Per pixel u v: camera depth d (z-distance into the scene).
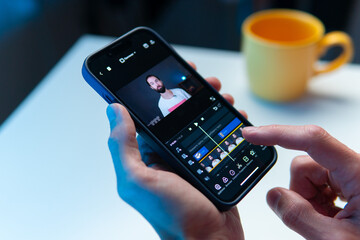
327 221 0.41
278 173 0.57
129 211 0.53
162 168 0.49
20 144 0.61
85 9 1.11
